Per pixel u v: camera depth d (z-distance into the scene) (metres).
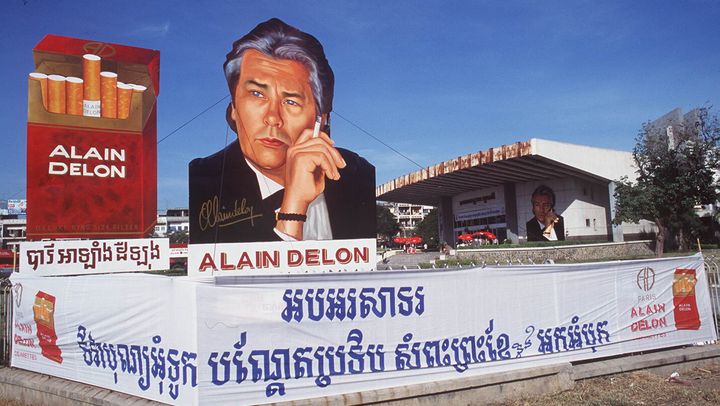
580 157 36.88
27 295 7.24
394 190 52.16
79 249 8.62
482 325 6.65
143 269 9.04
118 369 6.04
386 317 6.12
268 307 5.61
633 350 7.81
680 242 40.25
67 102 9.14
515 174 40.06
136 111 9.66
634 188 37.19
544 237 42.44
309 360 5.73
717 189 39.56
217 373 5.34
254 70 12.08
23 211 107.00
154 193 9.70
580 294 7.42
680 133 39.34
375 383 6.00
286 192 12.09
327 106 12.62
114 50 9.61
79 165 9.12
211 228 11.45
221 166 11.72
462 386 6.25
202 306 5.34
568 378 6.87
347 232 12.49
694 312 8.54
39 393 6.53
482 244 43.06
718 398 6.25
